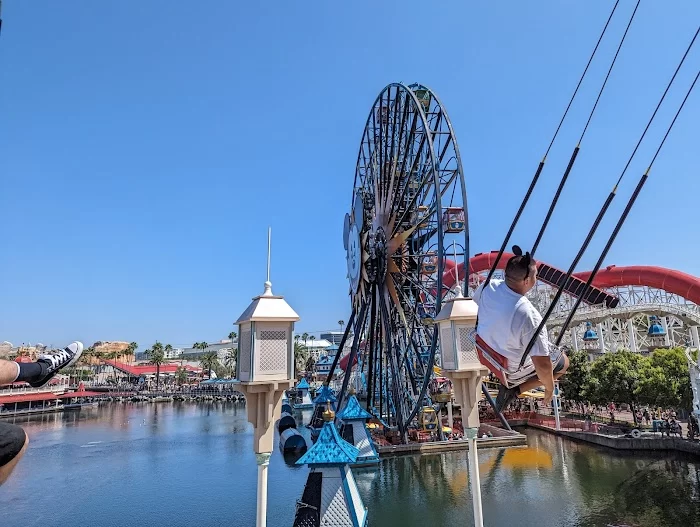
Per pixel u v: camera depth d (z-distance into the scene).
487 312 5.35
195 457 53.69
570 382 55.66
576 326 75.62
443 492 33.16
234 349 163.38
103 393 130.38
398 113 42.16
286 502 35.56
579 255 5.00
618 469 36.53
